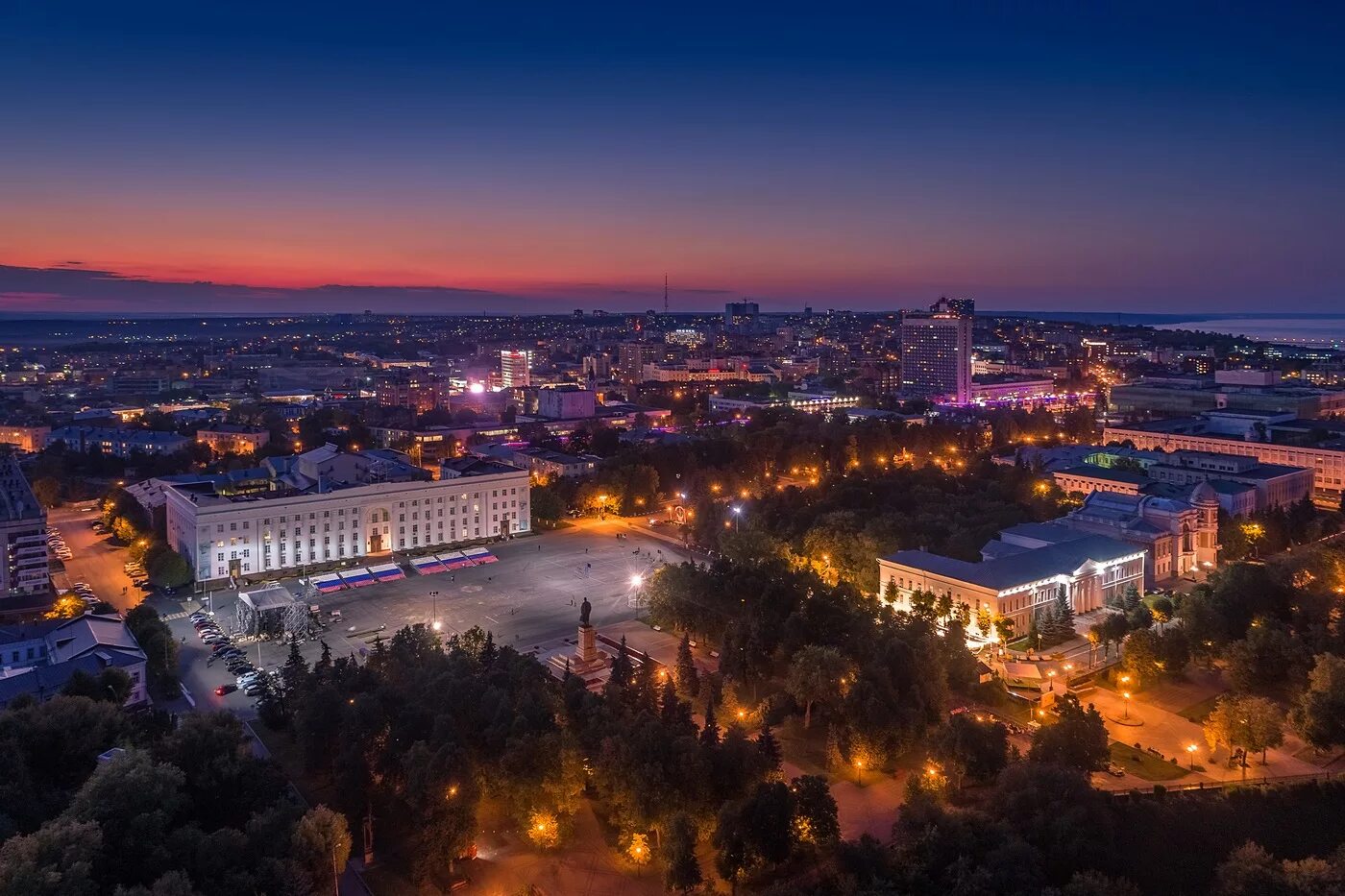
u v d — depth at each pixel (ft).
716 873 602.85
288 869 525.34
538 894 577.43
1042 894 521.65
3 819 539.70
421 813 597.11
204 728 643.45
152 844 531.91
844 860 565.53
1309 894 523.29
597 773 641.40
